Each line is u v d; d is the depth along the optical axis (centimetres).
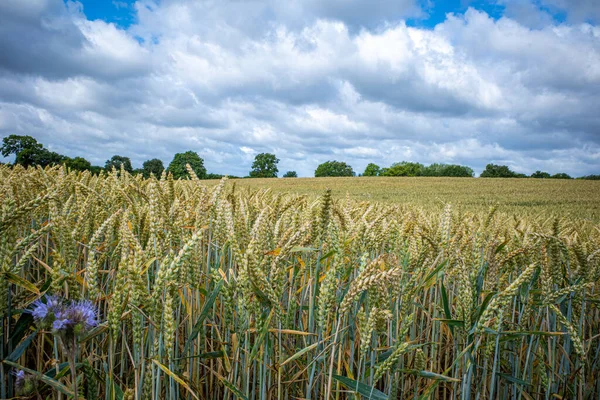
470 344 236
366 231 268
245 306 191
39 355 245
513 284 214
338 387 247
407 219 366
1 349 174
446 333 344
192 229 276
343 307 181
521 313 298
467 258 282
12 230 169
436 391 321
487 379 329
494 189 4472
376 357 245
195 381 248
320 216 231
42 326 149
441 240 314
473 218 445
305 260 314
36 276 322
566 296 299
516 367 309
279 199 366
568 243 329
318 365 238
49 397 227
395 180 6181
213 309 274
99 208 320
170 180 301
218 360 264
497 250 293
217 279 225
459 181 5872
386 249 360
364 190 4259
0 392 172
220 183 270
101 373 235
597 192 4069
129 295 164
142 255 171
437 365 320
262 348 203
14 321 213
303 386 275
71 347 143
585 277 292
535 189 4450
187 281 224
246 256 176
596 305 333
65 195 375
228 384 196
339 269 234
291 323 239
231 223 200
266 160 11094
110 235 267
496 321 250
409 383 305
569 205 2727
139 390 171
